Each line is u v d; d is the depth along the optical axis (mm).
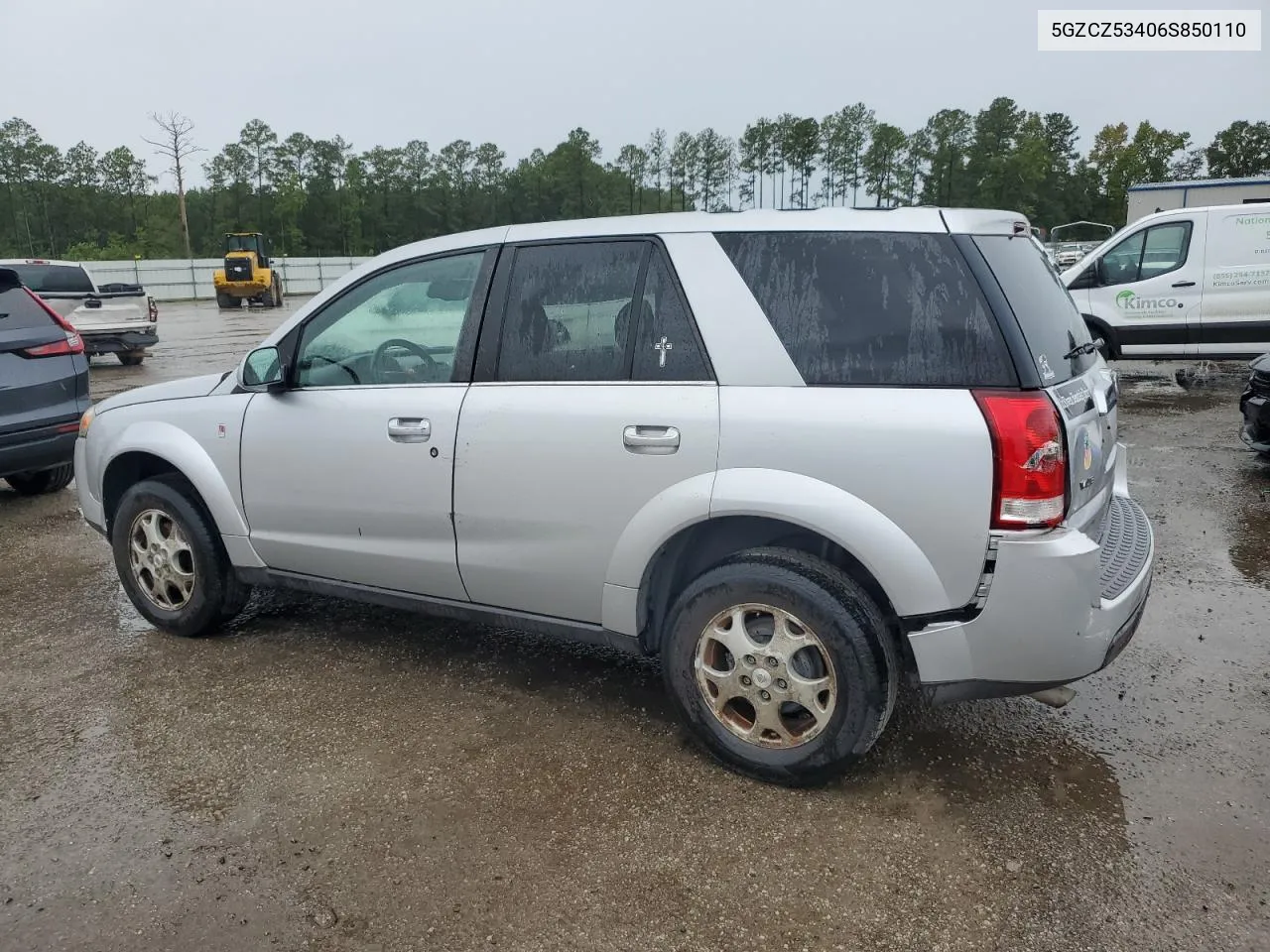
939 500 2521
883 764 3014
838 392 2656
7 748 3227
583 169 85750
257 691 3631
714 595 2859
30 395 6270
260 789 2932
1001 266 2674
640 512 2920
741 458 2740
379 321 3543
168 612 4184
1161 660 3742
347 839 2668
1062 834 2625
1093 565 2508
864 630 2660
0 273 6301
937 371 2578
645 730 3273
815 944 2232
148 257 76062
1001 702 3420
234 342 20453
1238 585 4562
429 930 2299
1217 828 2637
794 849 2586
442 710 3447
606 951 2223
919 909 2338
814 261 2775
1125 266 10633
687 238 2949
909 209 2768
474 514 3268
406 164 89625
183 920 2344
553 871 2512
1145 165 88750
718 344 2828
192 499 4055
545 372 3146
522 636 4160
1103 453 2980
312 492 3656
